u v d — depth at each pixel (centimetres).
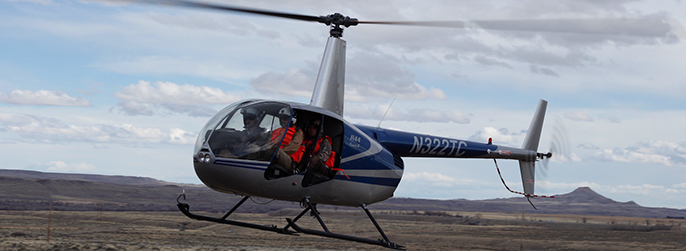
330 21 1547
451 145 1820
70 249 1873
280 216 13575
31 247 1850
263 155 1175
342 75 1552
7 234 5312
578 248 7406
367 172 1402
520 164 2312
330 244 6512
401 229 9794
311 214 1309
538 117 2344
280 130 1194
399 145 1645
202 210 16588
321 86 1522
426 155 1759
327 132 1318
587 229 11419
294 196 1288
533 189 2311
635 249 7388
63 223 10100
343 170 1335
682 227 12644
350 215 10212
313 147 1258
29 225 9012
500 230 10700
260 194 1237
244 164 1166
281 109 1216
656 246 7831
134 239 5972
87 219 12438
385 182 1472
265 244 5897
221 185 1210
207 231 9200
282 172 1234
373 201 1468
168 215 15038
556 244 7906
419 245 6844
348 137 1338
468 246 7194
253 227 1395
